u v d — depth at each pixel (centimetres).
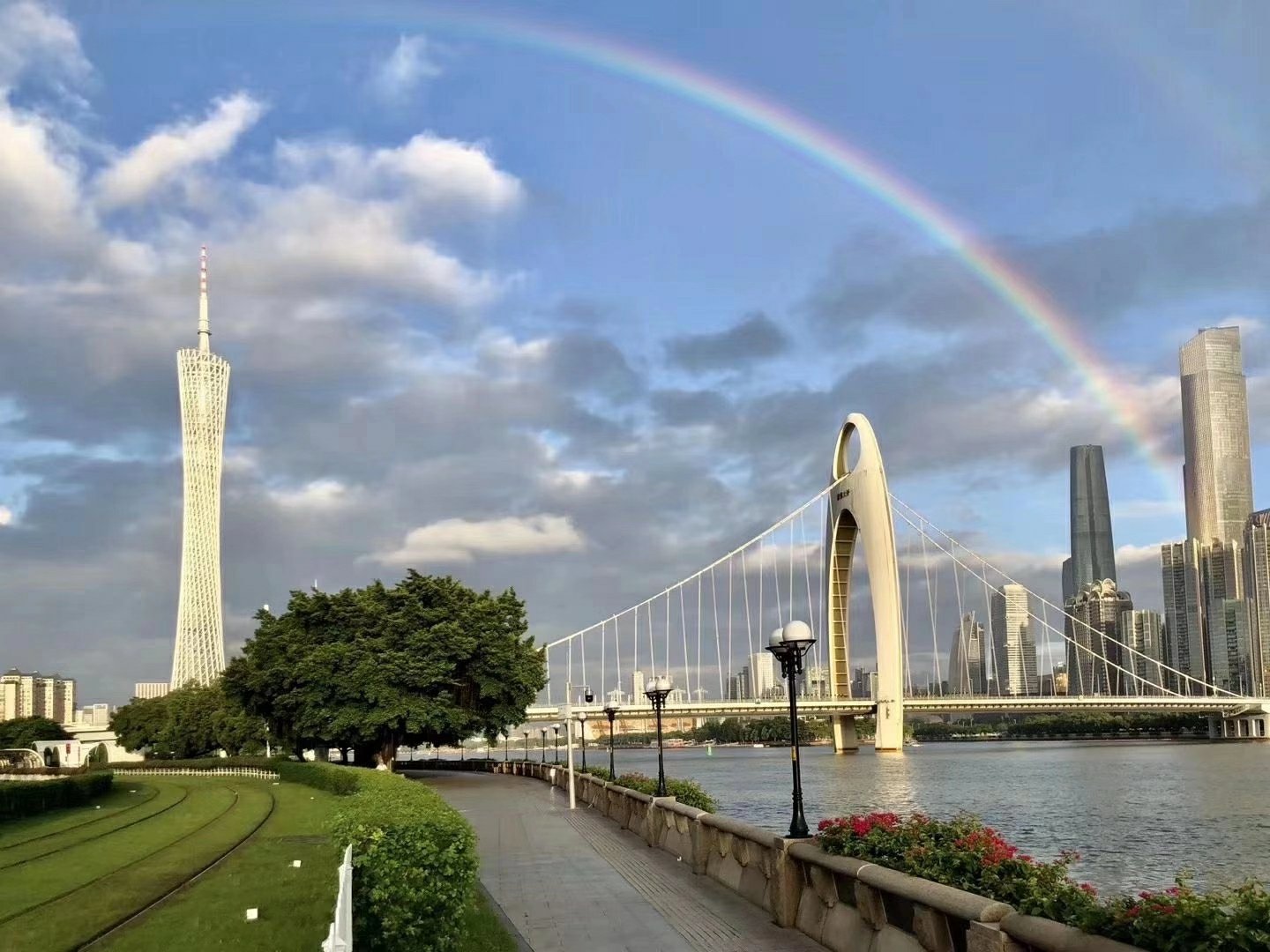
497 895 1973
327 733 6500
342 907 952
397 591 6788
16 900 2223
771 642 1902
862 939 1325
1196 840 5288
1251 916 809
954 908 1061
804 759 15125
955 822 1362
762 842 1706
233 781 8188
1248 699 16850
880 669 14125
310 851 2984
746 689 15212
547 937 1581
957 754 15812
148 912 2025
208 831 3744
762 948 1452
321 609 6769
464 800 4606
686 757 18538
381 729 6550
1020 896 1077
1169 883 3856
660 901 1853
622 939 1551
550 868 2320
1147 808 6925
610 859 2442
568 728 4059
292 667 6625
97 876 2586
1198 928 817
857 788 8912
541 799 4603
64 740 19750
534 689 7138
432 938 1320
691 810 2288
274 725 7912
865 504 14525
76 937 1786
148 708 16050
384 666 6297
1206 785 8756
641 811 2934
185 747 14175
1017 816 6469
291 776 7556
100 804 5491
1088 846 5094
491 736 7238
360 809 1594
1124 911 883
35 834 3856
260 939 1720
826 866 1411
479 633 6694
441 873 1340
